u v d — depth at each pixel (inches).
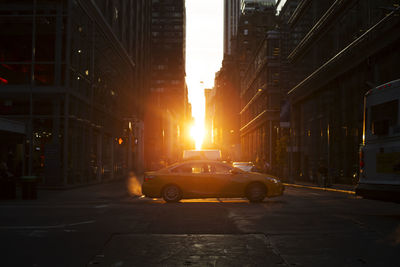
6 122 757.3
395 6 893.8
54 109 922.1
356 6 1124.5
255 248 252.2
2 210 467.5
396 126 366.3
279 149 1950.1
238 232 304.2
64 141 919.7
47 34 939.3
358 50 1088.8
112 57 1403.8
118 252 244.7
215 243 266.4
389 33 935.7
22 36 940.0
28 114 926.4
